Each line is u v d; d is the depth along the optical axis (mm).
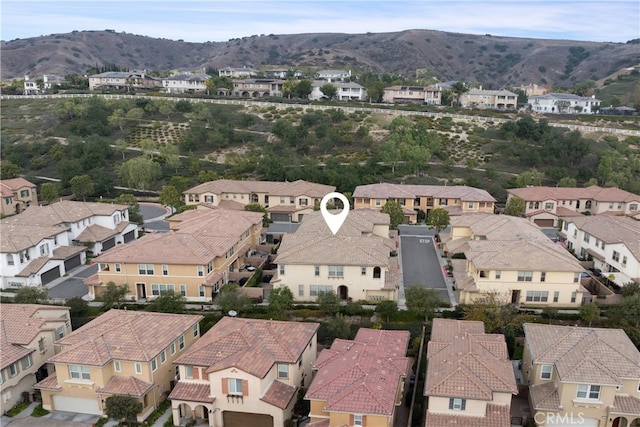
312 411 34125
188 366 37969
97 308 55562
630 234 61531
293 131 123125
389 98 163000
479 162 113750
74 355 38531
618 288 59312
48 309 46750
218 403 36688
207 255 58219
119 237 77625
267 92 172250
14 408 40188
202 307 55719
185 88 176875
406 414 37219
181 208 86750
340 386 33812
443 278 63469
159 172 108062
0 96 158625
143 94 156875
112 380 38688
